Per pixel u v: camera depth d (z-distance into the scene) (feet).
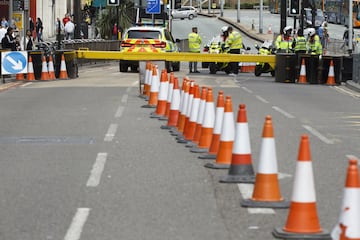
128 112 145.18
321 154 100.83
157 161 94.32
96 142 109.29
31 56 229.04
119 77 250.16
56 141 110.22
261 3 620.49
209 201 73.61
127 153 100.07
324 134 119.03
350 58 234.17
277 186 70.95
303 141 59.06
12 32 269.03
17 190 78.84
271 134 70.38
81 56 250.98
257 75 270.87
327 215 68.39
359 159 97.09
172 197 75.46
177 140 110.42
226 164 89.20
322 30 453.17
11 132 119.65
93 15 501.97
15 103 163.12
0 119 135.74
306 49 268.62
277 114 144.66
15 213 69.62
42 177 85.15
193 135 107.24
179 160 94.79
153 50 264.93
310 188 59.21
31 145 106.73
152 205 72.33
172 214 69.00
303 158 59.11
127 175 85.97
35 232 63.31
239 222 65.98
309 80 234.38
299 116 142.10
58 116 139.33
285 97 182.29
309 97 184.96
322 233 59.11
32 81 228.22
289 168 90.58
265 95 186.50
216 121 95.25
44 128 123.85
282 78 235.81
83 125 127.03
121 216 68.33
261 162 70.59
